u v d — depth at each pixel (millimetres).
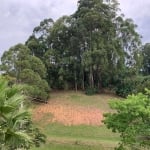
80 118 66500
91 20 80250
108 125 31500
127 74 81688
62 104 72562
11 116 18031
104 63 78562
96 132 61094
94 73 82125
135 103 30016
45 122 65125
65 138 56844
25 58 66750
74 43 81500
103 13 82500
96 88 80875
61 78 80188
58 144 53094
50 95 77750
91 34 81000
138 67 83562
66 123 64812
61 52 83688
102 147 52219
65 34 83812
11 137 17797
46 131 61812
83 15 82375
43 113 67750
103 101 75062
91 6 83312
